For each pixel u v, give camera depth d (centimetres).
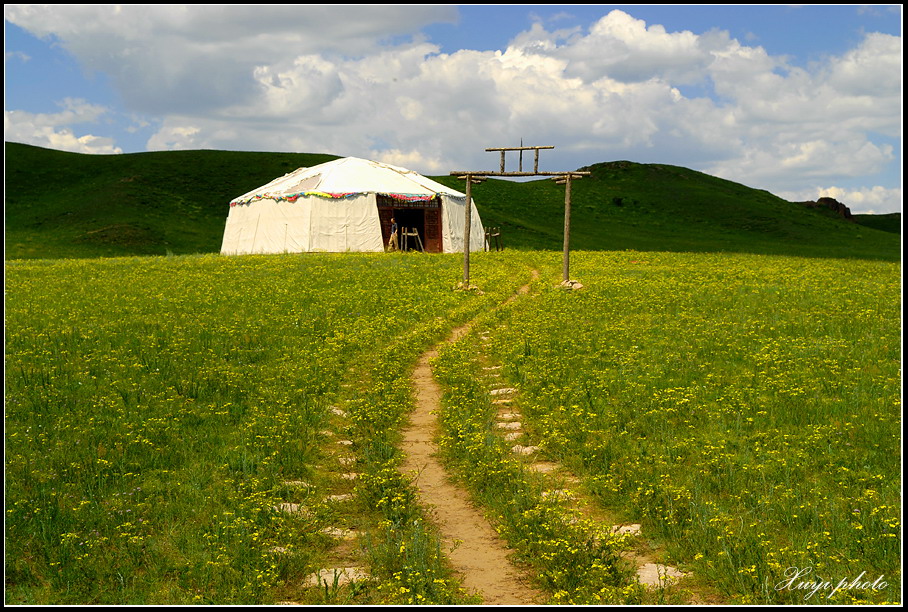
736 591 681
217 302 2441
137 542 775
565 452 1045
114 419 1176
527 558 756
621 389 1318
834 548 735
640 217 10612
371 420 1176
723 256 4600
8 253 6303
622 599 661
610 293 2614
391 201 5272
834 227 10462
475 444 1034
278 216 5200
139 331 1908
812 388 1279
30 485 926
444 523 857
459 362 1563
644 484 901
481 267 3694
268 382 1421
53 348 1672
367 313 2233
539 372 1454
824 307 2206
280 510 848
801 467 942
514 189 11238
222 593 690
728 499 873
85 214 7788
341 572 735
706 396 1267
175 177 9331
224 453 1039
